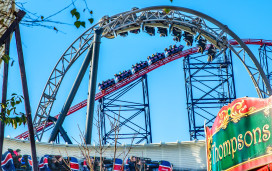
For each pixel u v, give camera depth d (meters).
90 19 12.34
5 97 19.41
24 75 20.22
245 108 28.05
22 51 20.19
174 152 43.03
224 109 30.52
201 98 65.44
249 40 71.44
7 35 18.66
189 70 67.06
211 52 58.44
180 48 73.38
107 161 41.56
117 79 72.94
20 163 39.84
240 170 27.48
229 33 51.53
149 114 66.56
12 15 17.70
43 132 60.34
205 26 53.94
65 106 55.56
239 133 28.20
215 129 31.84
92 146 42.25
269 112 25.77
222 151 30.16
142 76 69.31
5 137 40.09
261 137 26.09
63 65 60.19
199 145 42.59
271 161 24.98
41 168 40.75
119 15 55.97
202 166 41.78
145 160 42.50
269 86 52.25
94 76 52.09
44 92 60.16
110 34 57.03
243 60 54.09
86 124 49.50
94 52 53.41
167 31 56.91
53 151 42.22
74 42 59.00
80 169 41.16
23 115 15.52
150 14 55.81
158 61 73.75
